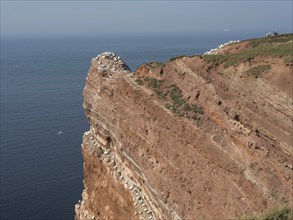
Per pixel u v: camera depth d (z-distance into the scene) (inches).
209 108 1184.8
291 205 884.0
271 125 1073.5
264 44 1423.5
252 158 1023.6
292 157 995.9
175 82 1348.4
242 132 1071.6
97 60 1657.2
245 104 1141.7
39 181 2812.5
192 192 1072.2
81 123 4350.4
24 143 3641.7
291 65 1132.5
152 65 1451.8
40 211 2417.6
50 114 4741.6
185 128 1171.9
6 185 2746.1
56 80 7436.0
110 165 1488.7
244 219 892.6
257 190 960.9
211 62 1302.9
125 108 1422.2
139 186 1312.7
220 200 1006.4
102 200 1531.7
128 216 1353.3
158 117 1269.7
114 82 1528.1
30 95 5940.0
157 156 1222.9
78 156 3307.1
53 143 3654.0
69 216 2359.7
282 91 1099.9
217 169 1056.2
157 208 1178.0
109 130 1504.7
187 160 1127.0
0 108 5059.1
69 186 2733.8
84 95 1701.5
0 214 2379.4
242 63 1243.8
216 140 1095.6
